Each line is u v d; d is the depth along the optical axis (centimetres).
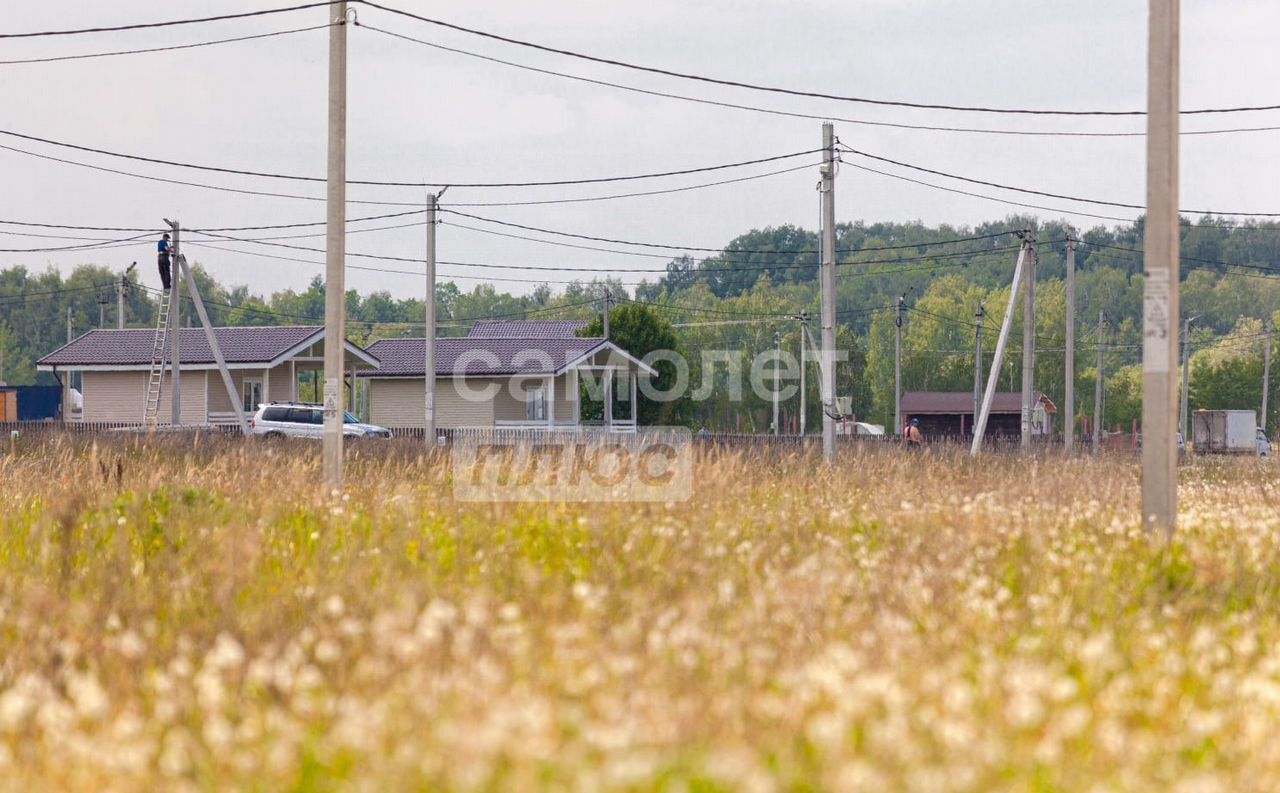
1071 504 2945
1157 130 2442
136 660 1462
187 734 1188
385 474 3766
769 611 1634
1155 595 1866
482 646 1406
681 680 1303
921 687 1288
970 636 1560
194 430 6838
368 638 1490
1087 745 1151
